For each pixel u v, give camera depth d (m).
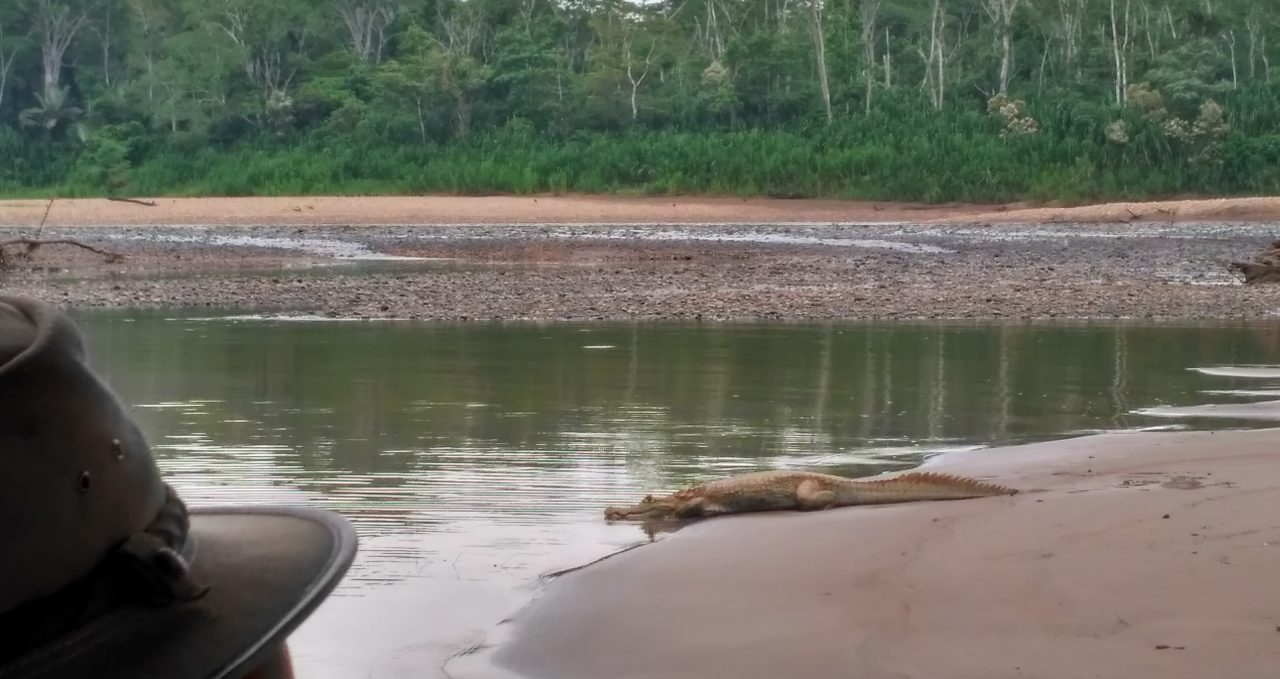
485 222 45.03
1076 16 68.62
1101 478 7.16
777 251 30.48
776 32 67.50
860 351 13.66
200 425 9.09
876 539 5.83
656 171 55.97
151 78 65.44
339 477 7.38
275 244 33.12
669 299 19.36
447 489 7.07
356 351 13.46
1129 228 40.62
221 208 47.84
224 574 1.47
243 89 64.94
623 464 7.86
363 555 5.67
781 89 63.25
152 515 1.40
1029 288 21.36
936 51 67.56
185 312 17.83
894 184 54.09
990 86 66.12
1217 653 4.16
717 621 4.65
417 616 4.79
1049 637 4.38
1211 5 70.31
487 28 70.00
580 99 62.78
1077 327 16.27
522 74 62.25
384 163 57.75
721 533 6.05
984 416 9.71
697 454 8.21
